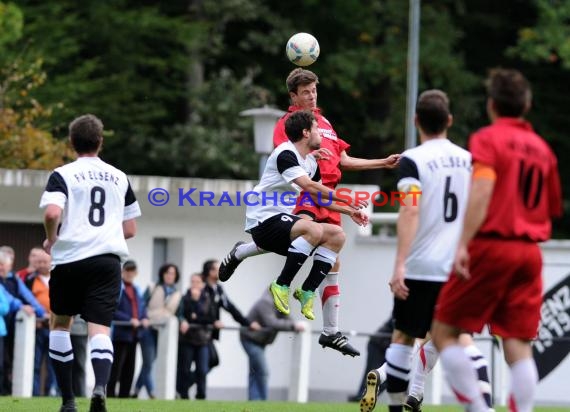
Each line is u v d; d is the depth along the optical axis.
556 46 85.25
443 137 22.02
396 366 22.55
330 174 27.97
